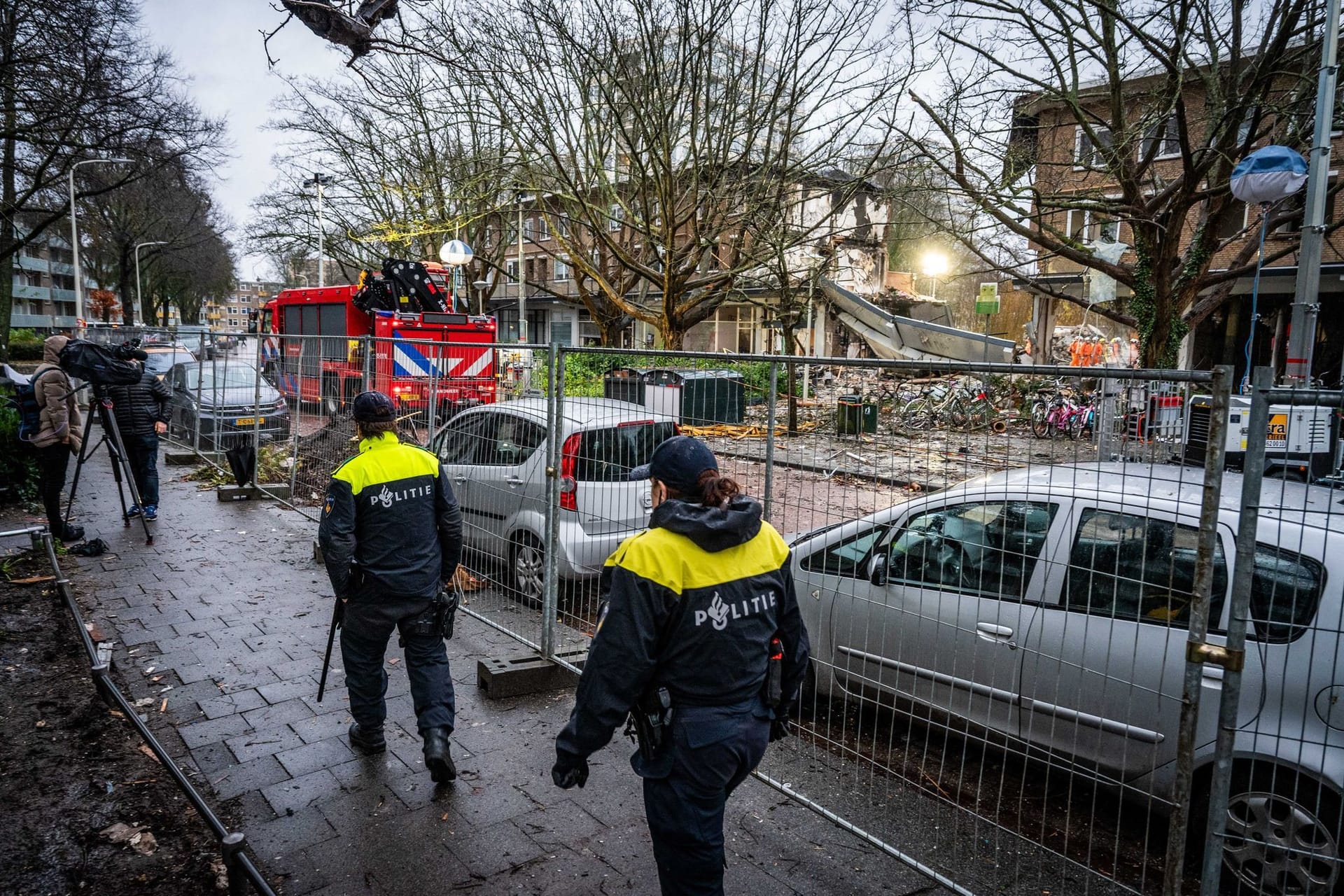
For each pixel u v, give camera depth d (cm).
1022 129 1363
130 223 4872
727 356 391
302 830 334
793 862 319
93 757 388
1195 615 237
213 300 8494
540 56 1550
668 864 230
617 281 2080
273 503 947
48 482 739
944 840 337
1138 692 310
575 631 535
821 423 365
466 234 2656
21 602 598
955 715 339
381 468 368
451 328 1664
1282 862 286
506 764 390
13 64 1764
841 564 400
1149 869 324
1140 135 1209
